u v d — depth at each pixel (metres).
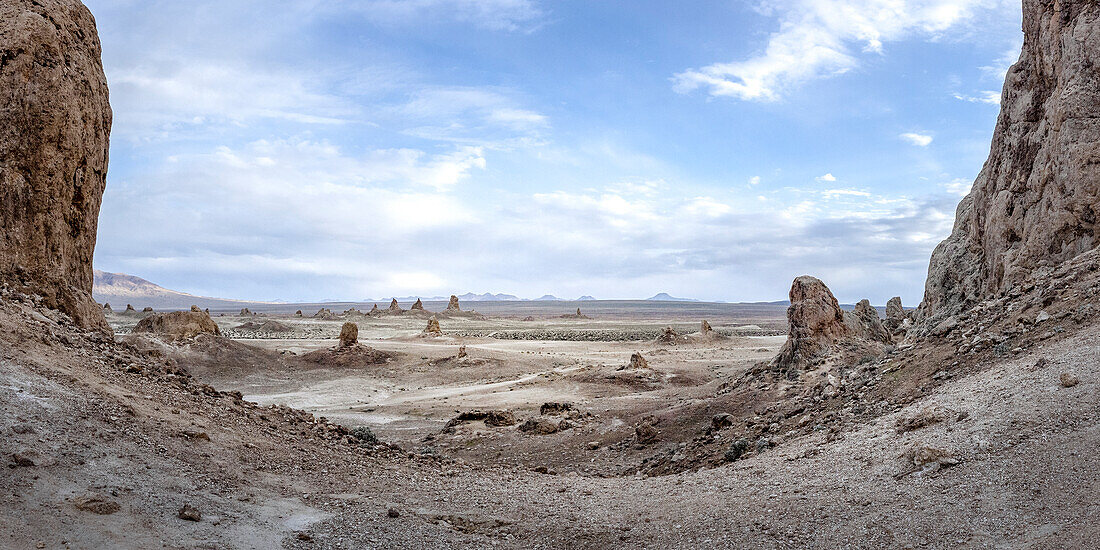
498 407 41.09
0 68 16.16
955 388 16.56
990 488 9.96
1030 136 28.72
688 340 85.44
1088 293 18.69
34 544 7.38
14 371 11.48
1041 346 17.12
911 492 10.66
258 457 12.55
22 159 16.22
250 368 58.06
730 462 19.22
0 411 10.04
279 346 76.31
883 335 34.69
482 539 10.83
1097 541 7.70
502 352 71.19
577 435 30.17
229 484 10.73
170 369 16.89
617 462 24.92
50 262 16.75
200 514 9.30
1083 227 24.27
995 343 19.23
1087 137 24.39
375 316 160.25
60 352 13.64
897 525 9.61
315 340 88.12
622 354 75.19
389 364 64.69
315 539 9.55
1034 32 29.77
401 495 12.67
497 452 28.92
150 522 8.67
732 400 28.61
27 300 15.47
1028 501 9.27
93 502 8.53
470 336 108.75
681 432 26.83
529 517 12.16
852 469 12.71
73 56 17.94
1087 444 10.23
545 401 43.00
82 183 18.08
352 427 36.69
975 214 34.53
